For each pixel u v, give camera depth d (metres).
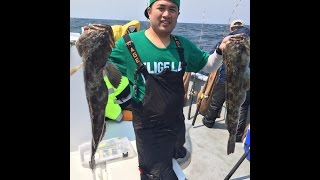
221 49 2.26
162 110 2.26
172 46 2.29
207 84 4.29
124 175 2.47
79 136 2.79
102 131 2.04
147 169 2.39
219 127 4.20
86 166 2.54
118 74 2.25
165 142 2.36
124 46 2.24
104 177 2.43
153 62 2.23
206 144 3.61
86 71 1.91
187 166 2.90
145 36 2.26
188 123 4.29
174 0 2.13
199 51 2.52
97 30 1.90
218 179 2.86
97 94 1.96
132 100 2.36
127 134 3.15
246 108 3.63
